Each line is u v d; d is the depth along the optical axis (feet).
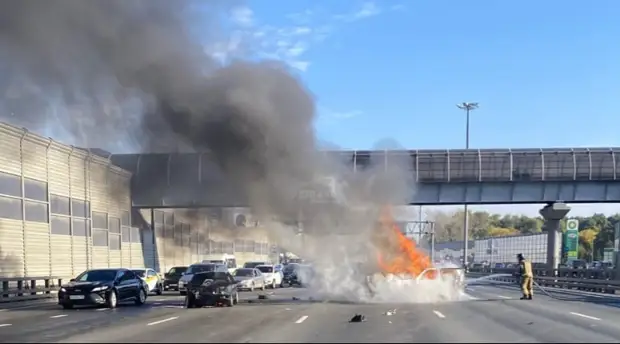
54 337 42.78
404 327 47.93
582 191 145.07
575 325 49.32
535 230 484.74
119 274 78.18
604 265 215.10
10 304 82.58
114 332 45.68
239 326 49.55
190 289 73.10
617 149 143.95
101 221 130.11
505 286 129.39
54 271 109.40
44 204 107.34
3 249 94.02
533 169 144.25
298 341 39.52
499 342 38.96
